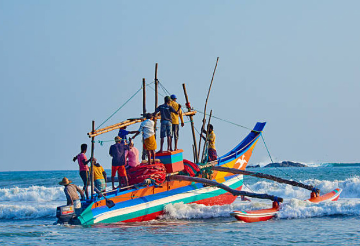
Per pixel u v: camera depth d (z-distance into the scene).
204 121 72.75
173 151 60.97
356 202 60.81
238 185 73.75
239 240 43.03
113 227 51.06
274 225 51.75
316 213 58.25
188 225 52.78
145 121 57.53
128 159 59.00
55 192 103.56
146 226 52.06
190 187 63.69
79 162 55.44
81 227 50.81
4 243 42.62
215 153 72.12
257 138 78.12
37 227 52.16
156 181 57.81
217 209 60.94
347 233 45.81
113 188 59.94
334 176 161.12
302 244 40.97
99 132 53.53
